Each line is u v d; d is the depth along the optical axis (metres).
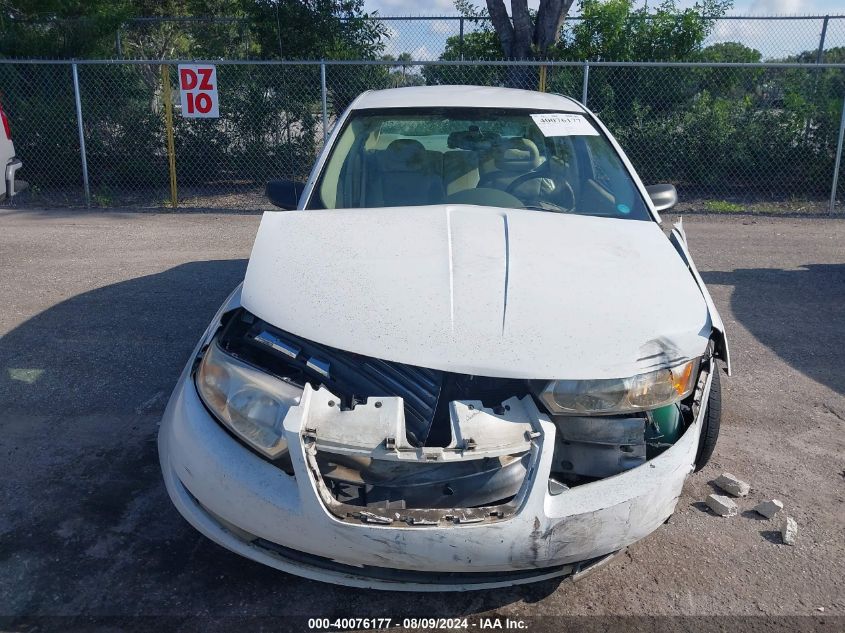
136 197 10.96
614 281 2.84
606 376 2.44
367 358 2.63
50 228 8.88
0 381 4.43
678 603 2.74
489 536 2.25
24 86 11.09
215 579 2.83
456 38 12.48
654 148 11.20
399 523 2.24
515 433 2.35
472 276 2.79
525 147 4.00
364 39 12.09
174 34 14.97
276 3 11.67
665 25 11.52
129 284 6.42
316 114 11.26
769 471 3.63
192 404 2.66
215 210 10.15
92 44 11.35
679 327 2.67
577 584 2.84
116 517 3.17
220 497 2.44
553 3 11.36
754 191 11.44
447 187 3.80
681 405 2.78
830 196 10.69
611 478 2.45
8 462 3.56
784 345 5.28
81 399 4.22
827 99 11.02
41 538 3.02
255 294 2.79
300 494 2.29
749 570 2.92
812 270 7.30
